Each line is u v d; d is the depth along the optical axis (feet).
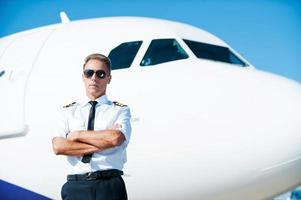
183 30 28.14
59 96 24.93
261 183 22.52
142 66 25.11
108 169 12.87
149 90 23.76
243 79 24.09
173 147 22.54
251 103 22.88
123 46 26.25
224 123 22.47
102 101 13.78
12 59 28.48
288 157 22.17
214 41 29.30
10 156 25.14
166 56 25.71
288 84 24.43
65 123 13.62
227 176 22.35
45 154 24.41
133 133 22.88
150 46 25.98
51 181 24.35
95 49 26.32
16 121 25.13
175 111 22.94
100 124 13.32
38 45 28.37
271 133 22.21
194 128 22.56
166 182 22.75
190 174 22.53
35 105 25.16
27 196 25.17
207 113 22.71
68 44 27.35
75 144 12.85
